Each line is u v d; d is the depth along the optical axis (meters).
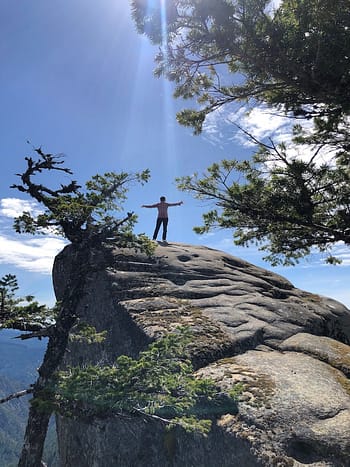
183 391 5.17
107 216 6.11
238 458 4.87
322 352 7.67
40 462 5.11
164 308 9.09
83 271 6.04
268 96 8.15
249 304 9.89
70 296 5.85
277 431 4.93
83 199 5.99
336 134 8.10
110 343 8.68
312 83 6.53
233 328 8.41
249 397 5.55
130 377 4.74
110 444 6.98
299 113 7.61
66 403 4.91
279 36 6.46
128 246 6.46
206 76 8.34
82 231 6.08
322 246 9.59
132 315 8.71
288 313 9.75
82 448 7.95
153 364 4.86
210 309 9.30
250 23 6.55
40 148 5.88
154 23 6.86
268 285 11.85
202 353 7.14
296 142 8.71
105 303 9.58
